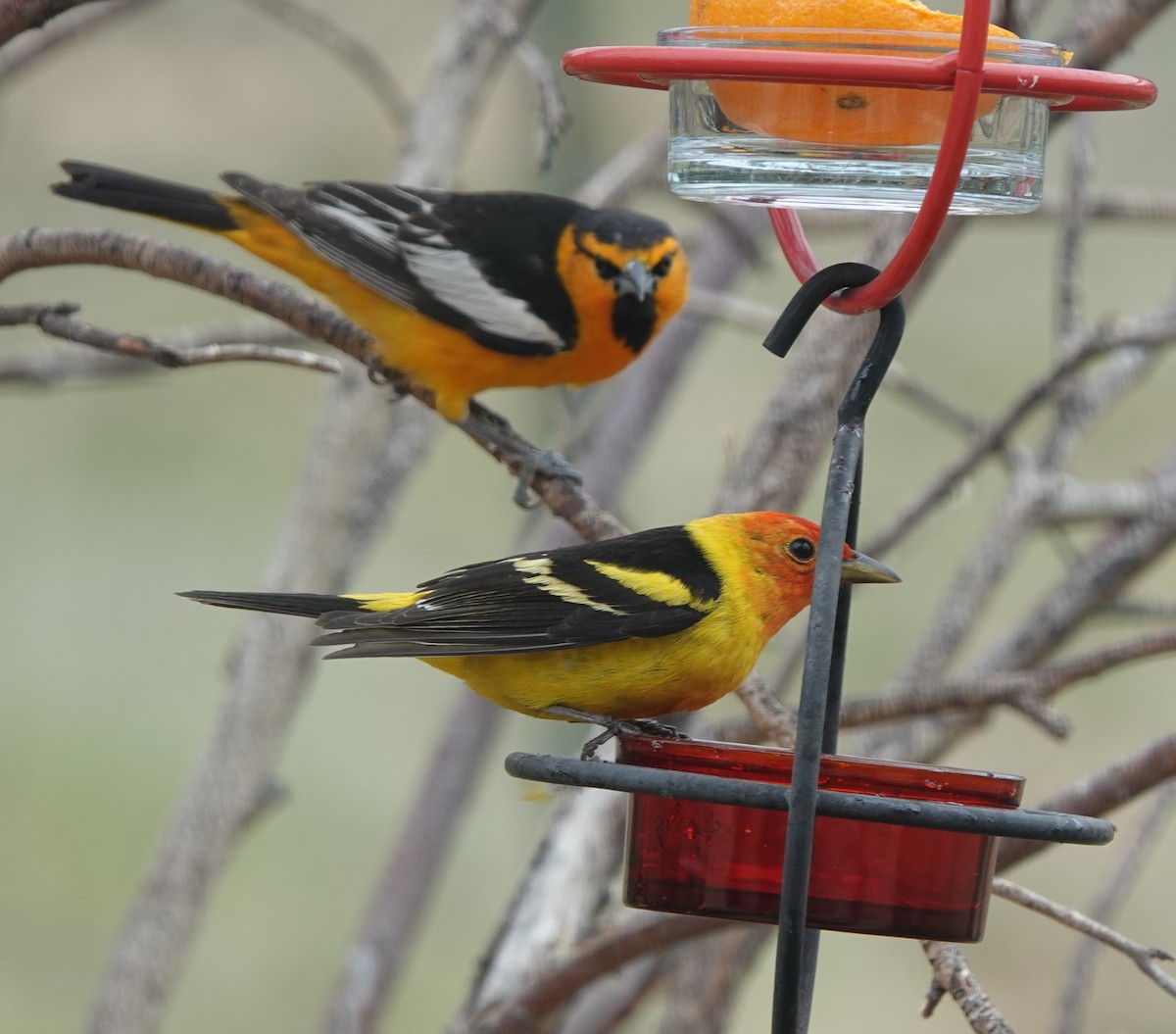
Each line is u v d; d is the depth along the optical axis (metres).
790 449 9.36
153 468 20.72
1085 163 10.31
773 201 6.59
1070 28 9.15
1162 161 18.41
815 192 6.46
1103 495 10.77
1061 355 10.45
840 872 6.19
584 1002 10.30
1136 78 5.91
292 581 10.89
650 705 7.75
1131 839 9.49
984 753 17.75
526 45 8.27
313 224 10.78
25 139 19.05
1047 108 6.68
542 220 11.13
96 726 18.67
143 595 19.62
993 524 10.84
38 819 17.69
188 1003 16.52
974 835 6.20
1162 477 11.30
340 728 19.27
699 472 18.86
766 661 15.88
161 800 17.94
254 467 20.70
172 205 11.19
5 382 11.66
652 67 5.73
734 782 5.77
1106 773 7.69
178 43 19.17
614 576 7.57
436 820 11.37
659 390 13.26
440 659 7.77
